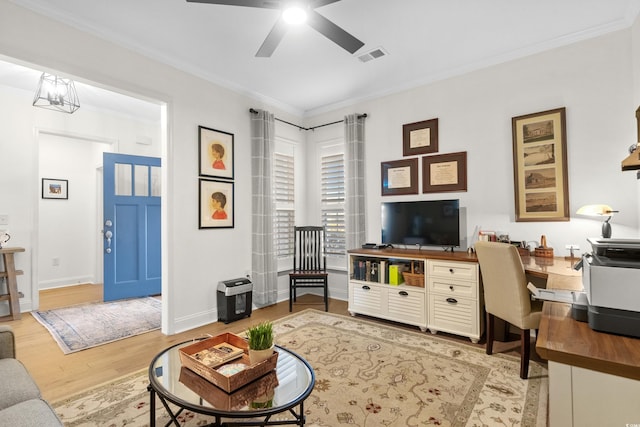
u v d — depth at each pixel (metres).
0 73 3.41
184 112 3.30
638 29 2.45
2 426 1.09
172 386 1.41
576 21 2.63
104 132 4.55
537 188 2.99
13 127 3.80
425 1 2.36
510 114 3.15
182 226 3.26
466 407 1.91
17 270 3.66
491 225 3.24
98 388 2.15
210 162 3.53
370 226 4.16
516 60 3.12
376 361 2.51
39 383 2.22
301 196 4.79
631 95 2.60
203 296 3.44
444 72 3.50
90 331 3.21
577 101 2.82
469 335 2.87
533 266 2.43
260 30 2.72
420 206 3.48
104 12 2.46
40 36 2.36
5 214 3.73
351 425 1.76
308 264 4.44
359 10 2.46
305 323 3.42
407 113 3.83
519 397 2.01
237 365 1.56
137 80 2.92
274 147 4.16
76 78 2.58
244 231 3.92
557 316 1.26
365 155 4.20
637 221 2.58
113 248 4.38
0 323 3.44
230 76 3.62
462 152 3.42
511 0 2.36
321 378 2.26
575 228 2.82
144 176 4.72
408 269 3.39
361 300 3.60
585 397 0.90
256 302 3.96
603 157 2.71
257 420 1.80
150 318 3.61
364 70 3.49
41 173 5.02
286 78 3.67
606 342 0.99
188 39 2.86
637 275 1.01
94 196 5.48
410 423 1.77
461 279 2.91
